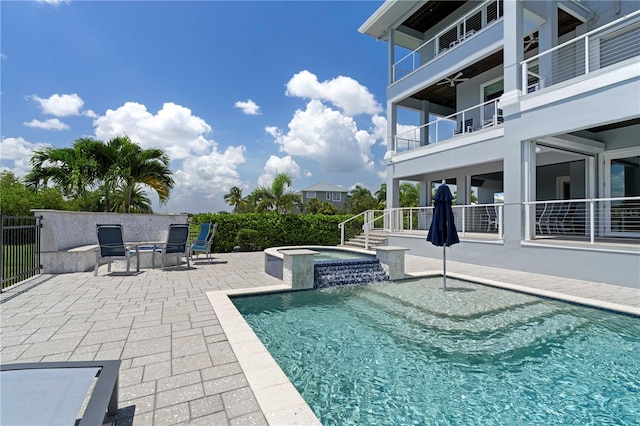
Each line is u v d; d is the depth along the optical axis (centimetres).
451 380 331
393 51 1548
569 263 778
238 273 840
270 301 608
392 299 622
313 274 702
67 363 218
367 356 383
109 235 788
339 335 446
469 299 620
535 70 1261
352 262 806
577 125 783
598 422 266
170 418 227
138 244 941
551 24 958
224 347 351
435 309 558
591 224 763
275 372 292
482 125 1323
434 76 1338
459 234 1094
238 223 1452
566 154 1192
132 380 280
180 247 902
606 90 734
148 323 429
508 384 323
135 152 1311
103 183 1258
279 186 3044
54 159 1173
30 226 745
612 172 1083
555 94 825
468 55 1202
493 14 1360
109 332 395
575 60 1074
